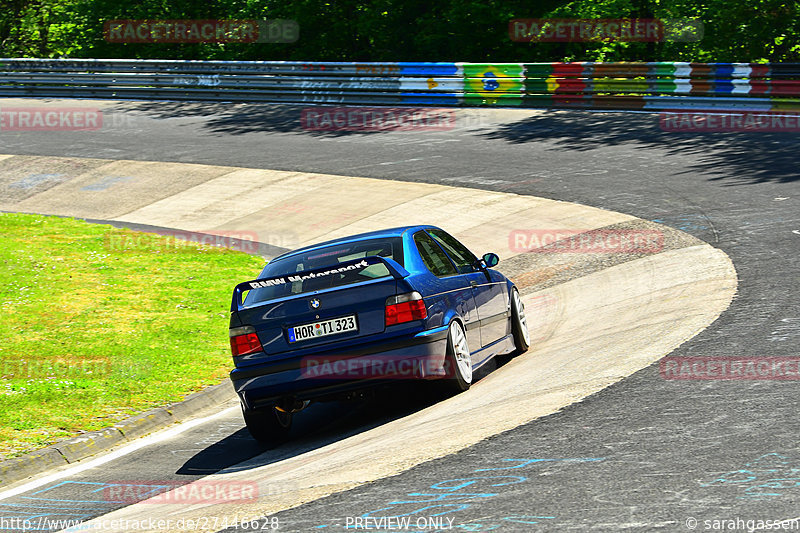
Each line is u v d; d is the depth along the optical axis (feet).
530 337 117.70
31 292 155.74
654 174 208.64
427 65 322.55
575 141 253.24
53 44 521.65
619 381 79.15
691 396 71.56
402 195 219.41
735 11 375.66
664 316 106.73
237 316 85.15
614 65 287.69
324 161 260.42
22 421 96.63
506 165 234.99
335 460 72.49
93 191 253.24
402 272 84.17
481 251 175.11
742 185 186.91
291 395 83.51
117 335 132.05
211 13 469.16
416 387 98.12
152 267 176.55
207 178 255.09
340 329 83.05
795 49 383.86
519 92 309.01
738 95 266.16
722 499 50.31
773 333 89.30
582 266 152.97
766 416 64.39
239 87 360.48
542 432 67.62
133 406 102.58
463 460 63.72
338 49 442.91
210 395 108.68
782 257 129.90
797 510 47.85
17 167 280.92
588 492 53.72
